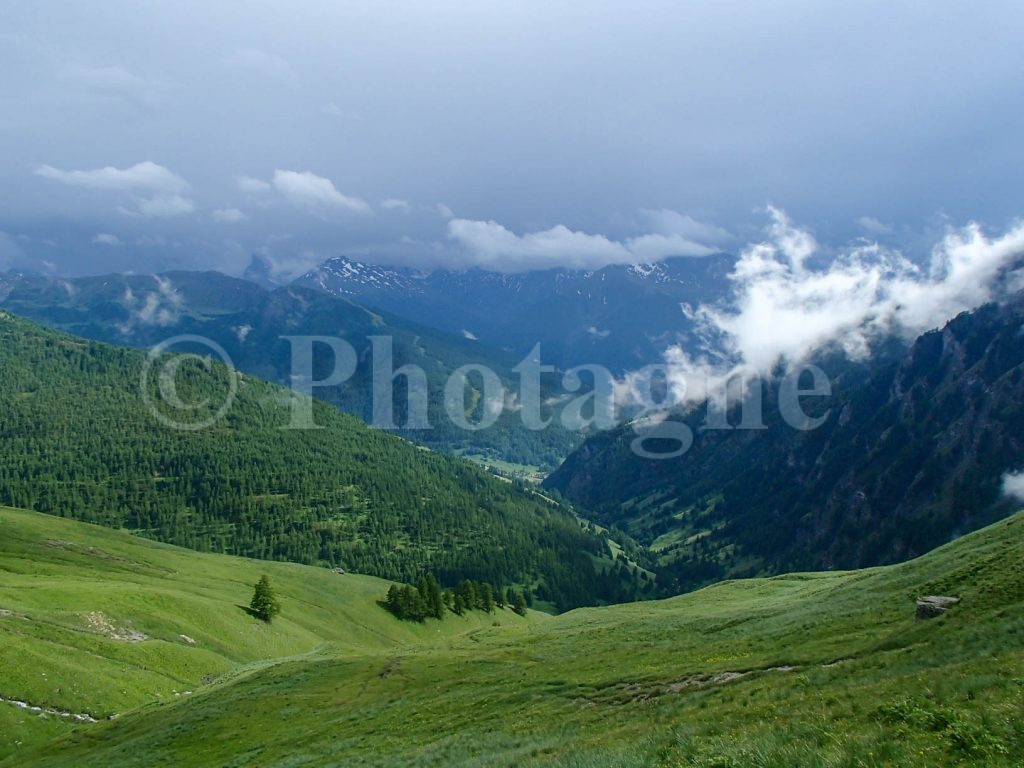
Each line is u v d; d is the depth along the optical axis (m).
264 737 67.06
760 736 24.39
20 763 77.50
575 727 44.06
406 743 53.19
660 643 75.88
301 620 172.62
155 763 66.75
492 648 94.62
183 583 183.88
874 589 73.75
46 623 111.69
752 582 152.00
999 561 57.69
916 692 26.11
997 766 17.61
